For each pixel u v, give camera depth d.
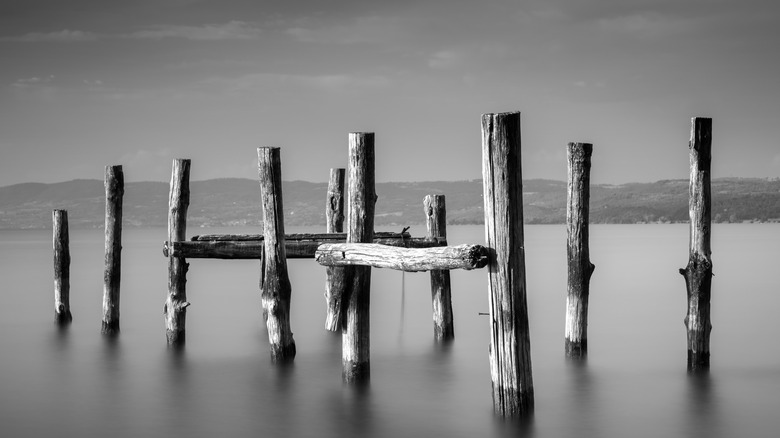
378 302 25.67
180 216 15.74
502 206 9.74
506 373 10.36
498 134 9.62
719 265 40.34
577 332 14.80
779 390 13.20
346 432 11.32
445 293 17.58
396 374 14.53
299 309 23.70
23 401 13.05
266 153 13.72
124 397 13.27
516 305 10.00
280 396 13.12
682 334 18.78
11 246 74.88
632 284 31.19
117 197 17.97
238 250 15.41
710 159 13.12
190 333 19.14
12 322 20.95
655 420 11.64
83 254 56.72
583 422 11.52
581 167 14.18
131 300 26.23
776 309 23.41
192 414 12.27
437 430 11.27
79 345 17.48
